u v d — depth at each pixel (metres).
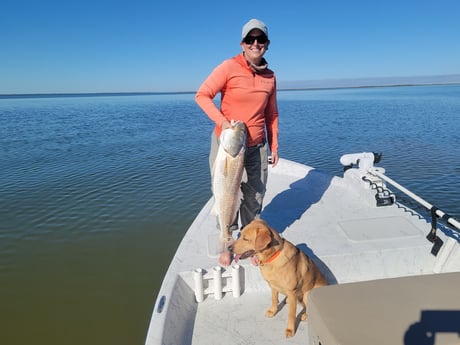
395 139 17.58
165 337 2.47
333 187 5.45
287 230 3.95
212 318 2.94
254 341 2.68
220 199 2.95
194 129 25.67
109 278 5.97
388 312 1.66
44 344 4.46
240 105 2.99
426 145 15.63
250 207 3.40
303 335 2.71
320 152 15.48
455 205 8.65
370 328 1.56
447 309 1.66
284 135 20.52
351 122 25.97
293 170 6.36
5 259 6.56
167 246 7.08
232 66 2.88
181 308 2.90
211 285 3.21
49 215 8.50
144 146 18.05
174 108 59.06
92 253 6.80
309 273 2.75
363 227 3.87
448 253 3.23
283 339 2.68
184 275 3.17
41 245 7.10
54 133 23.97
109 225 8.02
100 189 10.48
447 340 1.48
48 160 14.55
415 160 12.87
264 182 3.34
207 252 3.51
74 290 5.64
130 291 5.61
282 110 41.12
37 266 6.34
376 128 21.95
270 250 2.56
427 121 24.56
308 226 4.02
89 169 12.91
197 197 9.77
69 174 12.19
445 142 16.17
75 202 9.39
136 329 4.72
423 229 3.75
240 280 3.23
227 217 3.00
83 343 4.47
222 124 2.84
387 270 3.37
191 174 12.06
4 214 8.55
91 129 26.36
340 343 1.48
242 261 3.27
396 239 3.55
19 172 12.49
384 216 4.17
